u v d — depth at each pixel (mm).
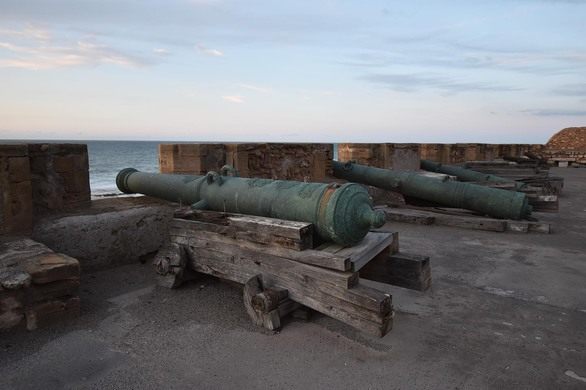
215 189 4109
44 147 4164
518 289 3939
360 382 2387
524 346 2826
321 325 3090
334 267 2908
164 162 5906
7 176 3648
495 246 5641
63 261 3152
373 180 7949
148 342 2828
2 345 2738
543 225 6457
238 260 3455
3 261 3104
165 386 2344
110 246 4383
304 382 2387
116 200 5152
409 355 2688
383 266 3719
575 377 2459
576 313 3387
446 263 4801
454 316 3305
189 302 3498
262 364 2566
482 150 17469
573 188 13227
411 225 7094
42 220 4004
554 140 31078
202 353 2693
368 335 2941
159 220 4797
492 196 6871
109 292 3723
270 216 3590
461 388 2344
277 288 3182
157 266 3838
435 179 7371
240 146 6168
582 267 4672
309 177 7879
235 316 3232
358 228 3172
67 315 3131
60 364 2547
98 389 2311
